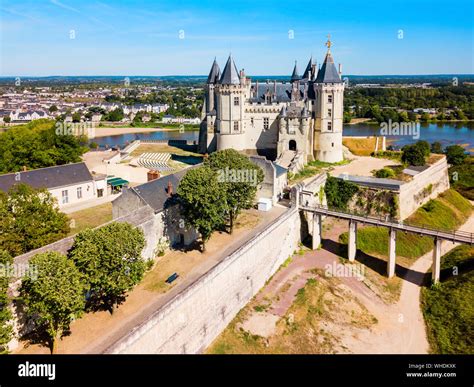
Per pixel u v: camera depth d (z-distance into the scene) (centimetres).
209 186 5428
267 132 10494
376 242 7131
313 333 4994
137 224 5206
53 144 9388
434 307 5500
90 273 3962
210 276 4625
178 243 6078
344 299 5672
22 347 3794
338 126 9975
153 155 11925
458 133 19062
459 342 4822
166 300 4562
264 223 6725
